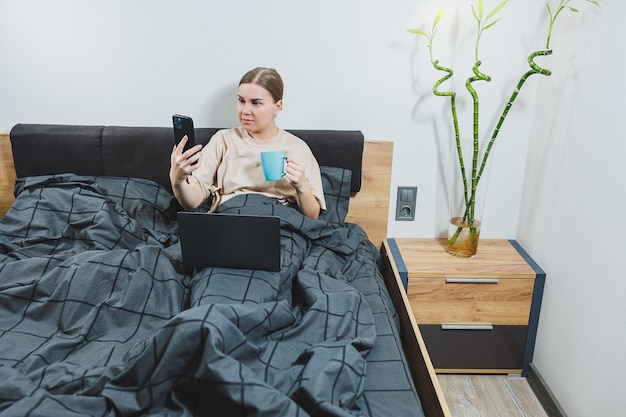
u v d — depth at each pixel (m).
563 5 1.92
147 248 1.66
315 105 2.24
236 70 2.20
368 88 2.21
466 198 2.14
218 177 2.07
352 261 1.92
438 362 2.21
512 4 2.09
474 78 2.04
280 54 2.18
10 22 2.12
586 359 1.78
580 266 1.83
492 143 2.05
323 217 2.13
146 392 1.12
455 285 2.09
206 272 1.58
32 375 1.24
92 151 2.21
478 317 2.14
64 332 1.47
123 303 1.49
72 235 1.92
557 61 2.02
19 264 1.69
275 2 2.11
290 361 1.29
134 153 2.21
